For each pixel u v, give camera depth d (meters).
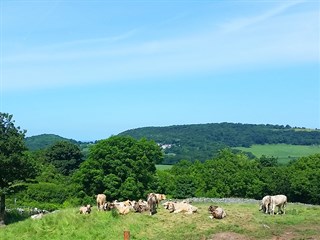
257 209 29.77
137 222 26.89
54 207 61.41
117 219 27.92
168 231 24.98
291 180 72.56
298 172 73.81
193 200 37.72
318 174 70.75
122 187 55.78
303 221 25.70
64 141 106.25
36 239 26.48
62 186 74.06
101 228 26.67
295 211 28.69
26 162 40.09
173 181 75.81
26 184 44.53
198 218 27.02
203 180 76.19
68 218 28.64
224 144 173.50
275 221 25.67
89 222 27.73
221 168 77.75
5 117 40.78
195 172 83.56
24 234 27.75
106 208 29.45
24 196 68.44
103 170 56.78
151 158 62.31
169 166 134.12
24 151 42.59
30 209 50.34
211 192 74.12
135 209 29.69
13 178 39.75
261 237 22.33
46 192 69.56
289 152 160.00
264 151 162.12
